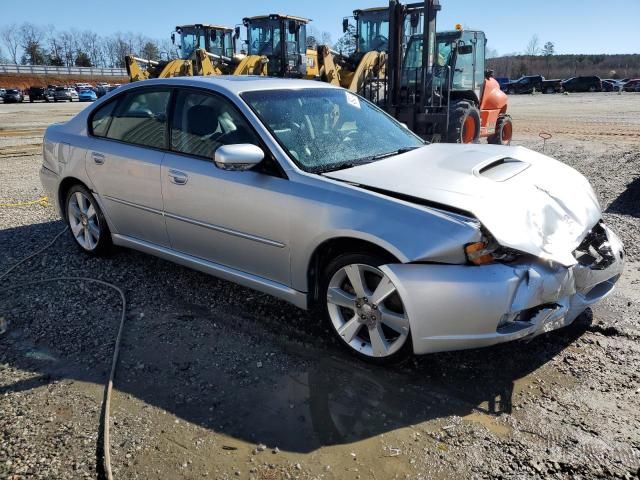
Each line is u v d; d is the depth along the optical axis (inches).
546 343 130.2
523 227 111.0
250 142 136.5
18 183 334.6
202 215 144.3
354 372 120.2
